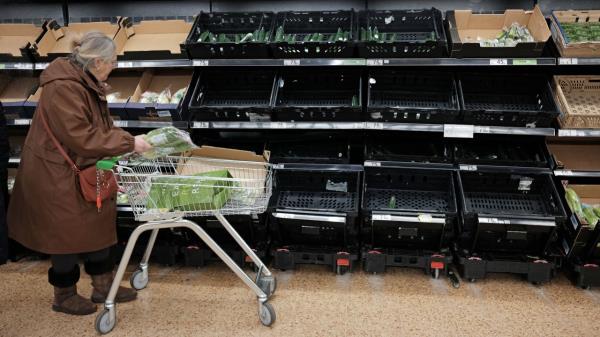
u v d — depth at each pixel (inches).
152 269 130.0
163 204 96.7
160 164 105.0
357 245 126.1
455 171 124.1
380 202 125.3
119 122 126.4
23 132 149.8
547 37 112.7
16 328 108.0
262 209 99.7
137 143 91.4
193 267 130.7
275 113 122.6
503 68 133.7
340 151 132.0
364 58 118.3
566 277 123.3
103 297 113.8
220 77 133.8
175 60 124.0
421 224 116.0
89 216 97.0
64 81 88.9
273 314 104.5
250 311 111.9
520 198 123.4
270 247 129.0
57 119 88.7
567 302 113.6
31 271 131.3
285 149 134.0
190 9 144.3
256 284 108.5
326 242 126.1
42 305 116.3
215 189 97.3
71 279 105.2
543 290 118.1
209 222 124.0
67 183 93.7
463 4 135.5
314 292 118.3
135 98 129.6
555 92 122.0
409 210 117.6
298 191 129.5
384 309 111.6
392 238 122.9
